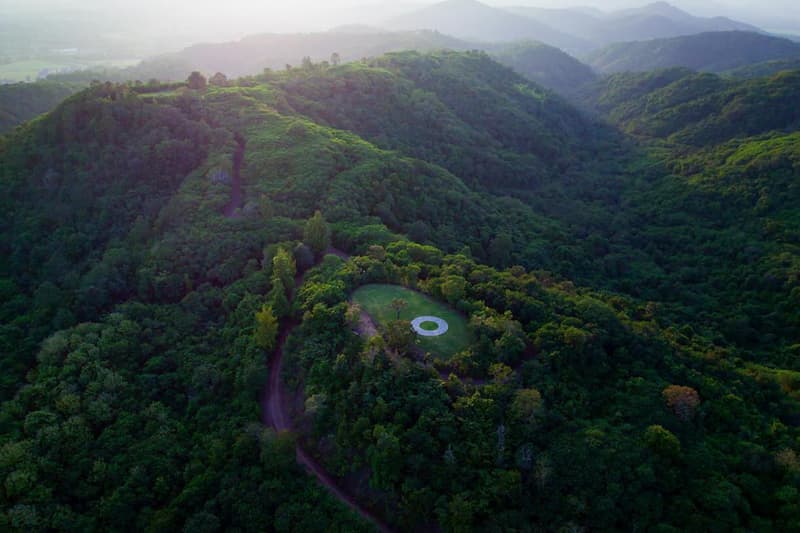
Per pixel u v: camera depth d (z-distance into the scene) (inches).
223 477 2691.9
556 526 2228.1
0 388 3444.9
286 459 2628.0
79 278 4485.7
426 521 2367.1
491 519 2241.6
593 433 2509.8
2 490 2684.5
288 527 2445.9
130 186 5290.4
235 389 3184.1
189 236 4495.6
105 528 2598.4
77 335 3654.0
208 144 5782.5
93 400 3198.8
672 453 2465.6
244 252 4281.5
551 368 2923.2
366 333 3154.5
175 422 3100.4
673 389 2797.7
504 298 3489.2
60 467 2827.3
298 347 3176.7
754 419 2849.4
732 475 2463.1
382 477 2443.4
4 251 4972.9
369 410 2640.3
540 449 2476.6
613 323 3388.3
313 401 2753.4
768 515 2352.4
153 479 2795.3
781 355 4168.3
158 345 3710.6
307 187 5009.8
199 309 3941.9
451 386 2709.2
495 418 2561.5
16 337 3949.3
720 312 4904.0
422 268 3929.6
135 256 4537.4
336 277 3663.9
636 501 2295.8
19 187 5359.3
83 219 5098.4
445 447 2470.5
